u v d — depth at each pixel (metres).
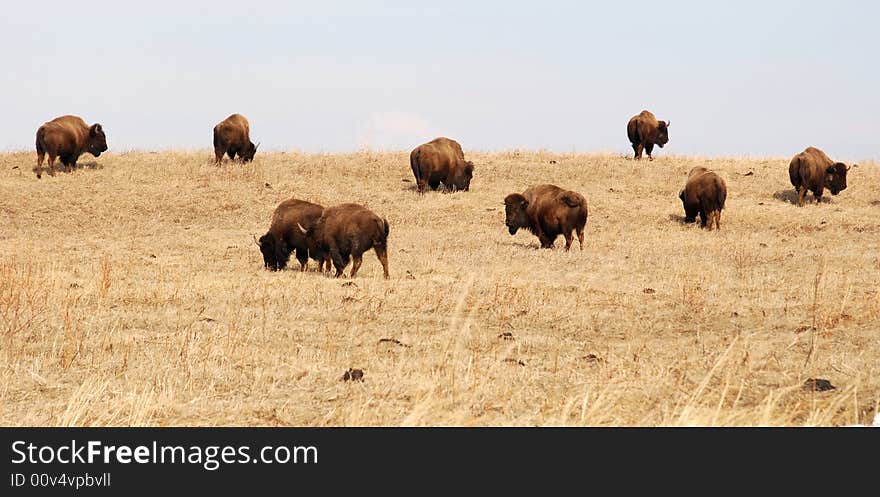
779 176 116.25
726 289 51.28
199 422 23.95
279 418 24.38
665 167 120.81
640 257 69.56
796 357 32.66
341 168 115.81
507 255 70.12
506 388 27.25
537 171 117.19
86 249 75.12
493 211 98.25
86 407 24.59
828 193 109.00
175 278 54.62
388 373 29.39
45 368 29.64
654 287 52.78
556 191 74.81
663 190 109.31
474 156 128.38
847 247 79.44
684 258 68.69
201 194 101.19
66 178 104.19
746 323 40.47
